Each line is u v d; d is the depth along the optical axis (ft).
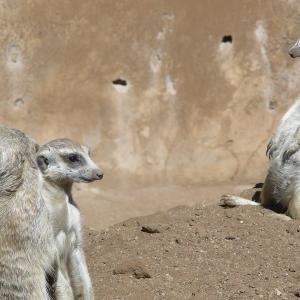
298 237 63.93
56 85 99.19
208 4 100.48
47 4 99.04
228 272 58.90
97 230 77.05
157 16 100.01
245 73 100.78
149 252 63.05
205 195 96.53
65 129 99.35
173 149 100.17
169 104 100.42
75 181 52.95
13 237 39.83
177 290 56.59
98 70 99.76
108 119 99.86
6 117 98.78
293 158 70.79
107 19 99.71
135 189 98.27
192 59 100.42
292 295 55.16
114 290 56.80
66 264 51.24
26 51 98.94
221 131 100.42
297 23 100.48
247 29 100.68
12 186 40.06
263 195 72.90
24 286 40.01
